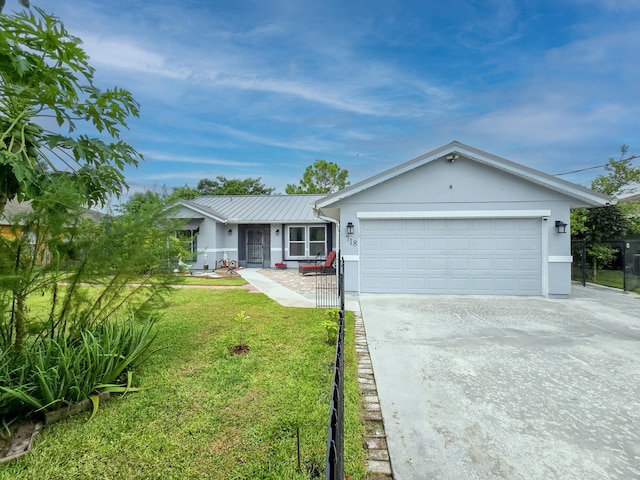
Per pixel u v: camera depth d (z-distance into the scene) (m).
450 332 6.36
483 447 2.96
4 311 3.55
